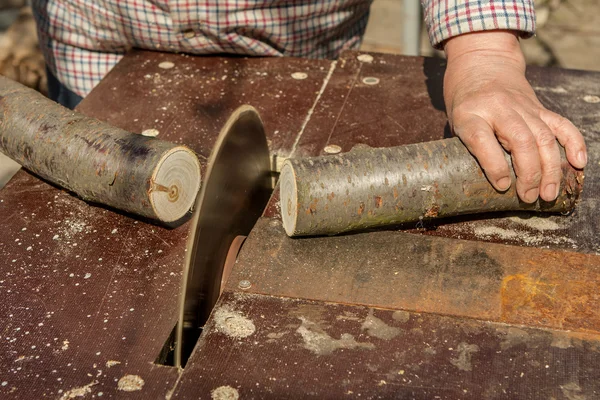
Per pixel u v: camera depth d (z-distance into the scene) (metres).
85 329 1.19
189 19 1.94
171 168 1.37
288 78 1.93
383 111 1.76
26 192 1.53
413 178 1.30
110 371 1.10
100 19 2.04
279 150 1.62
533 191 1.29
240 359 1.10
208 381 1.07
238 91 1.87
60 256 1.35
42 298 1.25
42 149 1.46
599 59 4.07
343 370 1.08
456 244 1.33
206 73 1.97
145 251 1.36
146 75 1.96
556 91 1.81
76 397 1.06
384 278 1.26
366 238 1.35
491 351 1.11
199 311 1.25
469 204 1.33
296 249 1.33
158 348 1.15
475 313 1.18
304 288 1.24
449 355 1.11
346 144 1.63
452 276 1.26
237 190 1.39
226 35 1.97
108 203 1.42
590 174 1.50
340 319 1.18
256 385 1.06
